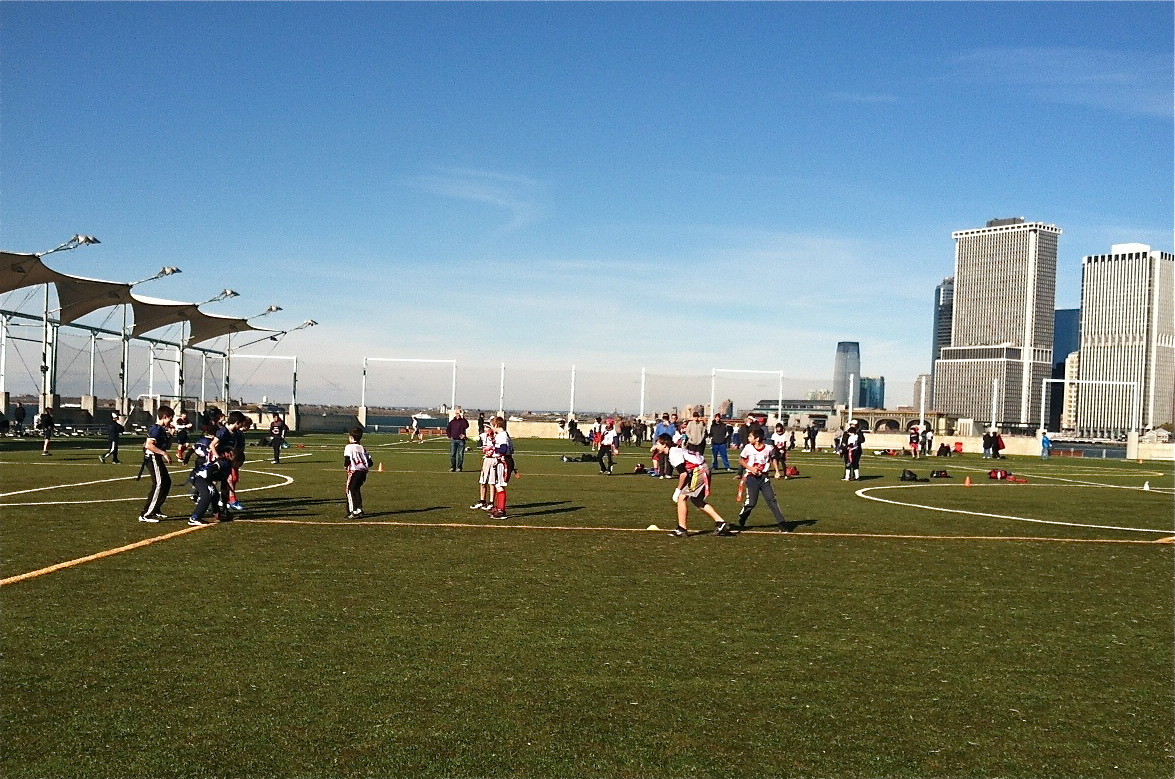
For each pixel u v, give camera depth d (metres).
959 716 5.96
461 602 8.88
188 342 77.88
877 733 5.64
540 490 21.59
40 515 14.81
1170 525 16.23
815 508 18.53
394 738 5.42
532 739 5.44
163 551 11.55
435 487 21.64
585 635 7.70
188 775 4.92
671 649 7.33
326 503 17.58
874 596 9.49
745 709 6.00
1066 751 5.43
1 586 9.24
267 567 10.58
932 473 29.50
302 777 4.90
